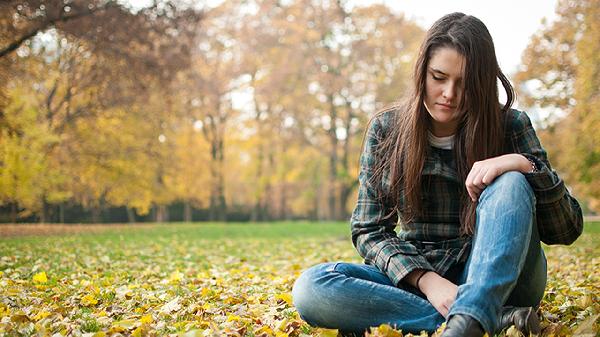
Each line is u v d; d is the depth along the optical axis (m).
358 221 2.48
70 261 7.06
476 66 2.12
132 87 19.25
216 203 41.25
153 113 26.31
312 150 37.62
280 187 42.56
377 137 2.51
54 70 22.25
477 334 1.83
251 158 40.03
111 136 24.11
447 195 2.36
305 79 34.03
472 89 2.15
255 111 36.69
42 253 8.36
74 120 22.84
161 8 17.27
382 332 2.07
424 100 2.25
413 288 2.33
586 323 2.21
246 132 36.97
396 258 2.28
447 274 2.38
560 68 22.61
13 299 3.61
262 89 33.28
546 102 23.05
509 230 1.94
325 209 44.31
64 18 15.70
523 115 2.37
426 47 2.19
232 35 34.75
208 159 35.00
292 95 34.09
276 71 33.28
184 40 19.23
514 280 1.91
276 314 2.97
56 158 22.73
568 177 24.00
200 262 7.47
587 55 17.20
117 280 4.95
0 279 4.83
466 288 1.90
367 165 2.51
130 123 24.56
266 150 38.44
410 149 2.31
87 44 17.67
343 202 34.53
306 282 2.33
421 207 2.38
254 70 35.75
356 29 33.62
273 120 35.81
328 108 33.91
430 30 2.21
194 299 3.73
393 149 2.44
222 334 2.50
